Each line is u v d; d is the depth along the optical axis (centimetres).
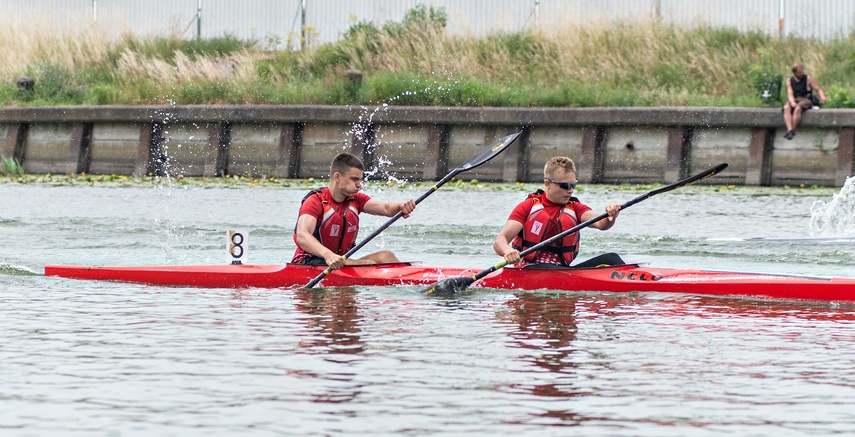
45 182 8275
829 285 3108
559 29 9306
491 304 3039
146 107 8794
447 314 2858
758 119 7588
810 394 1995
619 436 1739
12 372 2134
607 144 7962
